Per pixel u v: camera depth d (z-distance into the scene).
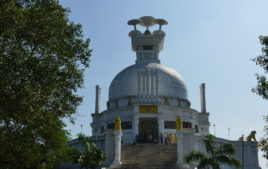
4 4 30.03
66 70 34.53
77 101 35.06
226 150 54.56
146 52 113.00
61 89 34.22
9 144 33.59
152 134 94.75
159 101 93.12
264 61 31.61
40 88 31.61
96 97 111.88
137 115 90.38
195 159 54.91
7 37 30.75
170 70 109.44
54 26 32.59
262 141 34.69
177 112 97.12
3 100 30.56
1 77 30.22
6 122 33.50
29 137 37.88
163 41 113.88
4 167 41.06
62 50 34.00
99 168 72.25
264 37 31.83
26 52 32.44
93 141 84.06
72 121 36.06
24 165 44.28
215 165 53.78
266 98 31.92
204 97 108.00
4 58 30.23
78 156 59.75
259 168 85.88
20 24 30.83
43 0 33.16
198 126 104.94
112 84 111.00
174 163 68.12
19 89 30.61
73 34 34.94
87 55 35.28
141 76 95.62
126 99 103.75
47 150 48.94
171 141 86.19
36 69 31.72
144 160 70.06
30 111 31.17
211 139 55.62
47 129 38.00
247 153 86.75
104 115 102.88
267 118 34.34
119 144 69.50
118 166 66.81
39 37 31.91
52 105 33.78
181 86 107.31
